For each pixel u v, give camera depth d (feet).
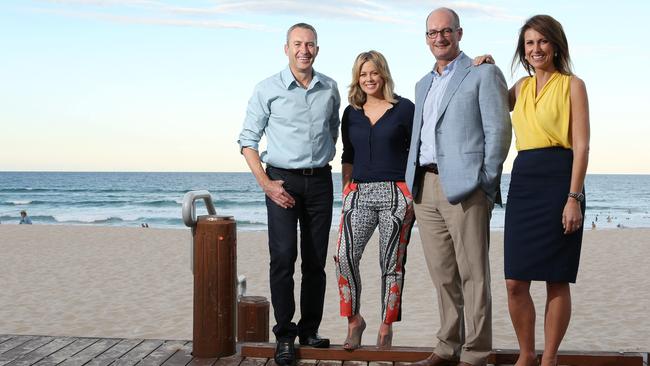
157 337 26.45
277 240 12.62
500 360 12.34
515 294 11.09
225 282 13.16
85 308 31.99
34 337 14.69
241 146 12.89
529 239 10.78
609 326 28.17
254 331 15.43
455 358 12.07
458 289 12.09
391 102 12.48
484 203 11.32
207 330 13.12
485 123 11.11
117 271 43.24
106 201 188.44
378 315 30.09
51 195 211.82
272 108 12.67
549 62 10.73
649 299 33.55
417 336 26.30
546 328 11.20
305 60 12.41
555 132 10.61
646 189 285.02
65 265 45.98
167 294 35.40
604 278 39.91
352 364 12.55
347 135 12.91
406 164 12.57
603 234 69.46
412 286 36.99
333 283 37.78
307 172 12.62
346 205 12.82
